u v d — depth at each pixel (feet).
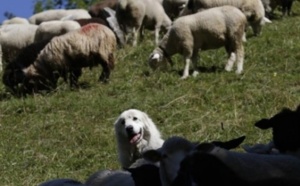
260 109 51.31
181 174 23.43
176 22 60.75
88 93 59.11
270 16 89.92
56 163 46.73
